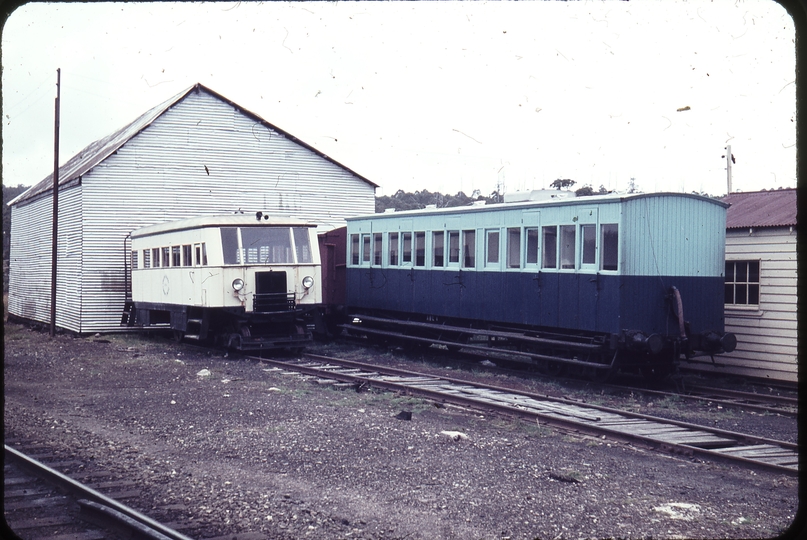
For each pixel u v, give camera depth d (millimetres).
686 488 7305
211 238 17609
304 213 27234
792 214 14141
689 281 13562
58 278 26609
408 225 18156
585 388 13594
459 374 15234
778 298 14102
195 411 10945
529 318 14742
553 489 7145
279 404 11422
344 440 9008
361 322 21188
